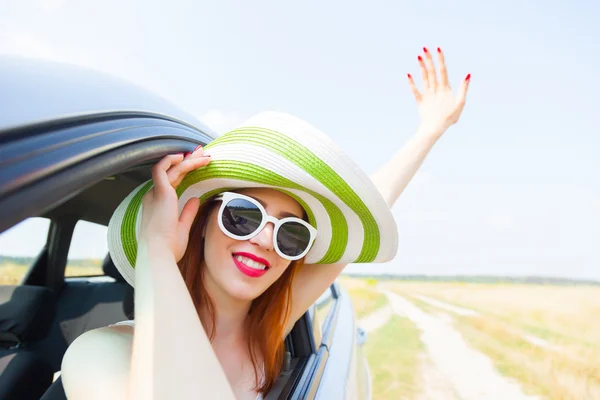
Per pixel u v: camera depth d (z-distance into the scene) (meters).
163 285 0.76
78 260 2.40
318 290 1.69
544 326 19.11
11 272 1.88
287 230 1.22
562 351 11.84
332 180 1.04
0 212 0.38
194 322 0.71
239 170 1.08
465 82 1.89
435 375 7.75
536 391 7.03
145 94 1.09
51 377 1.85
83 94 0.73
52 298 2.00
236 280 1.21
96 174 0.59
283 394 1.27
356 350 2.65
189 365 0.63
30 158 0.46
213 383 0.63
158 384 0.59
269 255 1.23
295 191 1.21
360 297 30.00
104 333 0.85
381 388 6.86
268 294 1.47
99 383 0.69
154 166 0.97
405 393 6.61
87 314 2.40
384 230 1.24
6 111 0.49
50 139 0.52
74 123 0.61
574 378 8.29
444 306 26.17
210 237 1.25
